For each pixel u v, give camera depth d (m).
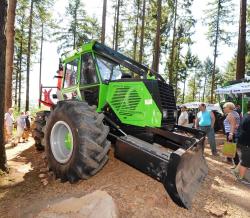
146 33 31.47
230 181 6.27
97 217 3.56
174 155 4.12
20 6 25.83
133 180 5.03
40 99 8.73
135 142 4.84
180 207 4.38
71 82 6.93
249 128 6.30
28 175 5.72
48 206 4.07
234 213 4.61
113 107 5.78
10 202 4.50
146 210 4.10
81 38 36.00
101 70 6.11
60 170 4.91
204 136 6.43
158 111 5.26
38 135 7.88
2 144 5.70
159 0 18.02
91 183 4.89
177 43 32.84
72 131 4.70
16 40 30.28
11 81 14.45
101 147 4.66
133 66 5.77
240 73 15.35
